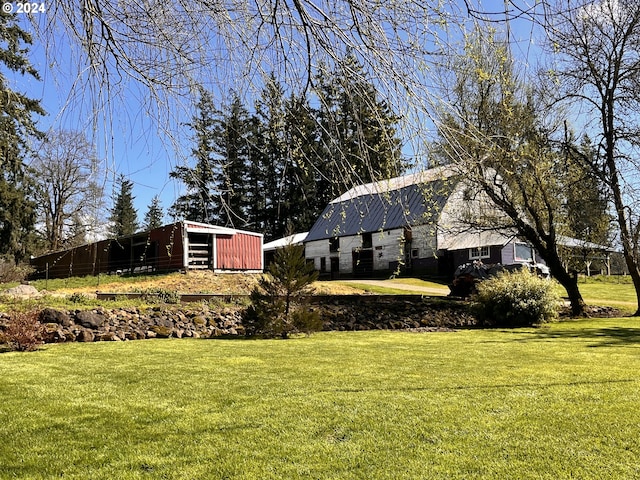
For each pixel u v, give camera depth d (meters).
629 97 13.73
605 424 3.91
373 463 3.21
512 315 13.12
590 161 14.81
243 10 2.34
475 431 3.79
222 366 6.76
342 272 35.28
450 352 8.06
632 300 21.61
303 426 3.96
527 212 16.25
